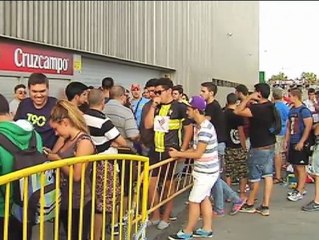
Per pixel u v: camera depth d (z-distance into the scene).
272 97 8.34
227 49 25.86
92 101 4.58
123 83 11.94
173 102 5.69
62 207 3.62
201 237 5.44
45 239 4.07
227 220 6.17
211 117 6.80
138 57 12.31
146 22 12.95
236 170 7.24
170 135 5.58
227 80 25.95
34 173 3.00
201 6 19.56
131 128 5.59
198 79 18.94
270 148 6.39
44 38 7.86
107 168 4.17
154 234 5.57
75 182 3.57
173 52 15.53
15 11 7.10
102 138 4.51
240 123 7.12
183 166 6.18
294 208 6.75
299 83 7.20
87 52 9.34
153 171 5.41
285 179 8.72
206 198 5.46
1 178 2.78
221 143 6.91
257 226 5.85
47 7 7.96
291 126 7.27
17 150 3.19
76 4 8.94
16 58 7.11
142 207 4.49
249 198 6.61
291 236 5.40
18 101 6.45
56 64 8.23
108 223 4.64
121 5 11.12
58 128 3.74
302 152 7.14
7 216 2.94
